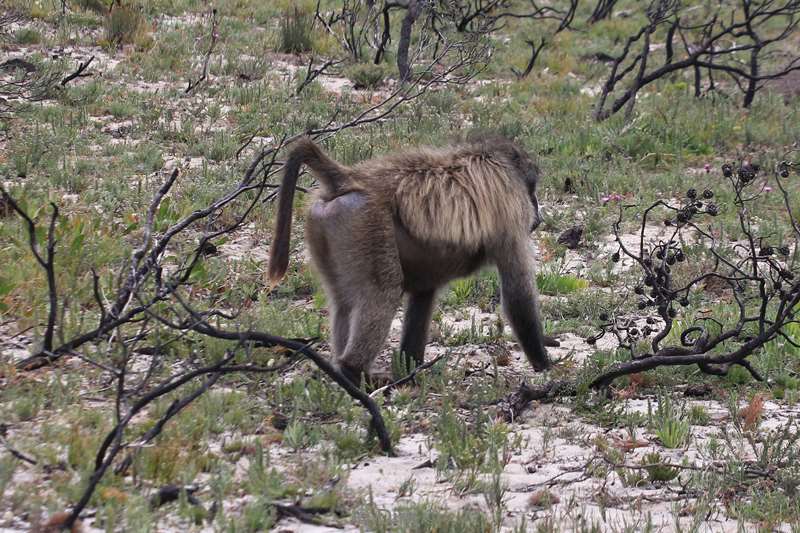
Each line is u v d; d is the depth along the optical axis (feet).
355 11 163.94
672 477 44.57
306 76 142.20
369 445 46.42
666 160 118.52
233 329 58.70
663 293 58.59
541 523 38.70
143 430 44.96
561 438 49.65
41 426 45.55
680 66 140.36
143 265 61.11
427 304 57.31
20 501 37.88
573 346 65.46
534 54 159.94
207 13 178.81
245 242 81.61
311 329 61.87
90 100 119.75
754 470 44.75
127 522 36.81
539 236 90.07
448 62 157.58
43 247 69.72
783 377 57.52
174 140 109.91
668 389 57.36
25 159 93.04
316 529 38.22
